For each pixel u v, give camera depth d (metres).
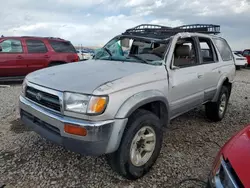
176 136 3.96
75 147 2.27
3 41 8.37
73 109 2.27
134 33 3.97
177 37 3.45
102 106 2.24
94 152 2.26
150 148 2.77
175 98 3.29
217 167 1.83
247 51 21.86
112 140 2.32
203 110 5.55
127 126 2.47
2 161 2.97
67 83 2.47
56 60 9.26
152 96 2.68
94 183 2.59
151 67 3.00
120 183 2.60
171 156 3.23
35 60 8.84
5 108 5.35
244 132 2.04
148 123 2.65
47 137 2.47
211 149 3.52
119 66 3.06
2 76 8.50
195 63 3.83
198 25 4.33
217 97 4.48
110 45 3.89
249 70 19.55
